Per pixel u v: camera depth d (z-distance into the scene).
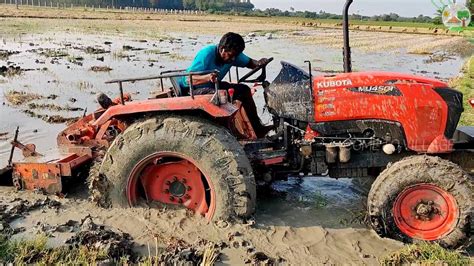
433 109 4.90
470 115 9.09
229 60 5.67
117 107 5.06
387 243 4.76
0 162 6.73
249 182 4.95
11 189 5.78
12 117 9.23
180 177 5.19
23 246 4.37
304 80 5.15
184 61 18.67
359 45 29.84
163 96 5.79
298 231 4.98
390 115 4.98
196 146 4.89
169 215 5.10
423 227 4.72
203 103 4.88
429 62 21.27
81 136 5.93
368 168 5.30
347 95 5.04
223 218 4.97
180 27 44.97
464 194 4.52
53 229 4.81
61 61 17.39
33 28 33.72
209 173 4.92
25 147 5.93
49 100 10.84
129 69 15.96
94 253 4.28
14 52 19.36
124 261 4.23
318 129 5.15
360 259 4.48
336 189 6.14
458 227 4.56
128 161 5.08
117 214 5.12
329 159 5.08
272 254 4.52
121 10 91.38
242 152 4.98
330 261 4.43
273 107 5.31
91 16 57.25
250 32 40.88
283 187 6.18
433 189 4.63
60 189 5.57
